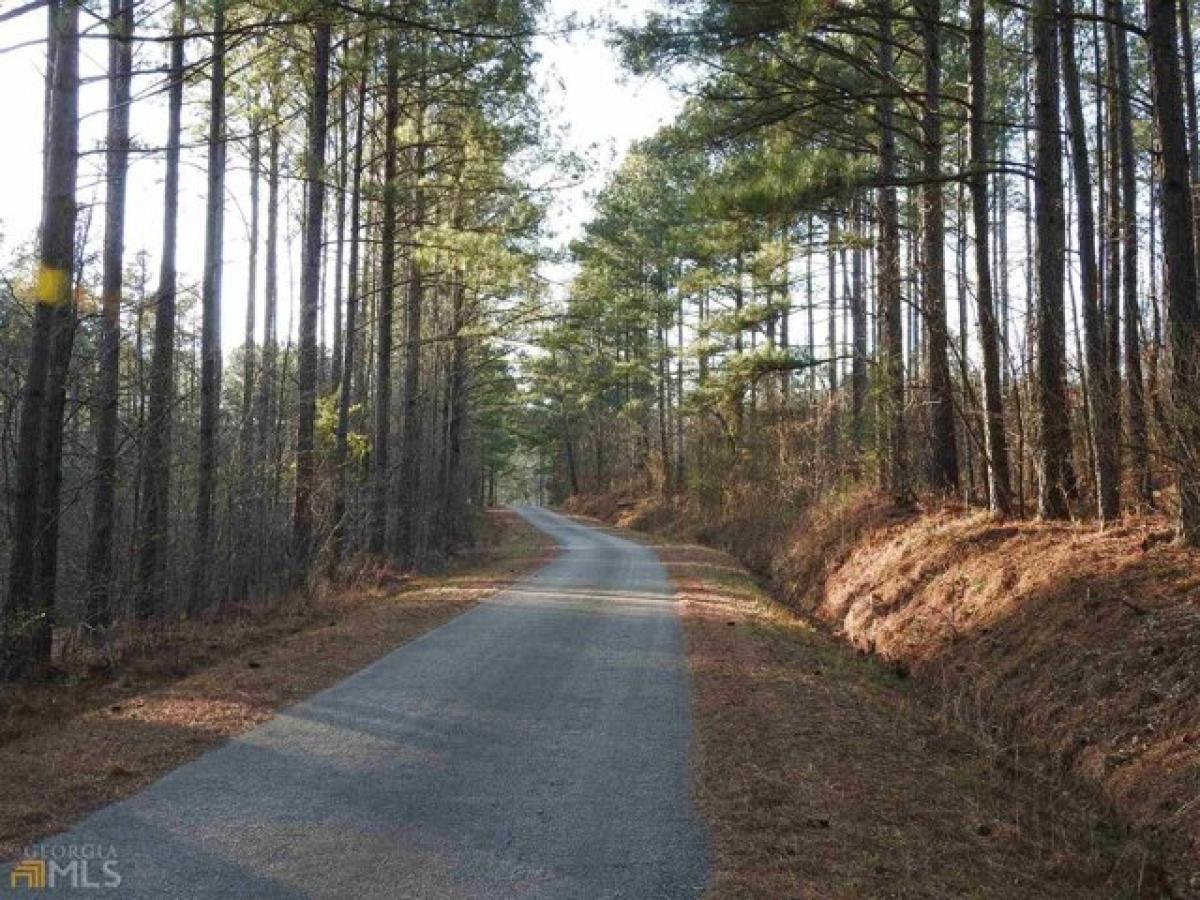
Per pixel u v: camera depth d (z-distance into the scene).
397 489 23.41
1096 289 11.28
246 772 6.13
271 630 12.19
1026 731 8.01
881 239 17.53
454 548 30.77
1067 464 12.41
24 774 5.96
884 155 16.55
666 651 11.03
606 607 15.27
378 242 17.58
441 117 20.22
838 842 5.12
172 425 13.46
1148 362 9.45
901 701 9.30
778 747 6.93
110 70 12.53
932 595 12.39
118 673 9.38
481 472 61.84
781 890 4.47
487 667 9.90
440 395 31.30
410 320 24.42
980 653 9.94
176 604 13.66
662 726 7.52
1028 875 4.97
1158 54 9.23
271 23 9.95
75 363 12.12
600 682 9.23
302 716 7.64
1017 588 10.51
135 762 6.27
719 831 5.21
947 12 17.95
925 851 5.09
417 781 6.02
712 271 28.47
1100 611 8.59
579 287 23.14
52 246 9.30
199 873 4.52
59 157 9.37
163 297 12.34
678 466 46.12
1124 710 7.17
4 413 10.56
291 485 16.64
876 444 20.23
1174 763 6.24
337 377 23.02
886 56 16.56
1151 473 9.49
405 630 12.32
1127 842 5.78
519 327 23.38
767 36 13.48
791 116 14.73
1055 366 12.28
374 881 4.48
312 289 17.00
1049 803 6.38
